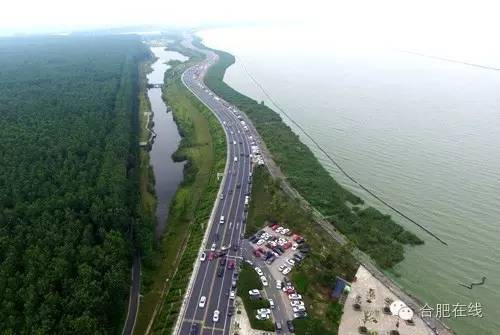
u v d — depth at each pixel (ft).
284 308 619.26
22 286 606.96
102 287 620.90
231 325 591.78
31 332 533.96
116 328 605.73
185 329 586.45
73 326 542.98
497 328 590.14
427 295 650.43
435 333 577.43
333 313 607.37
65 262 638.94
